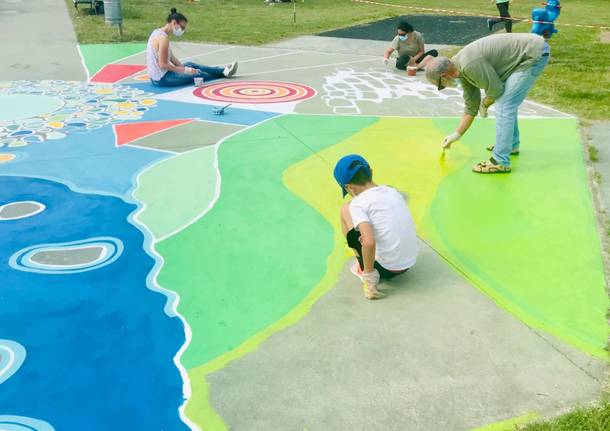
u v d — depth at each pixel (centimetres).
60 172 519
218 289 348
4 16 1434
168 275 362
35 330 309
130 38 1179
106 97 774
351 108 738
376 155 573
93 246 393
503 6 1269
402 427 249
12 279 353
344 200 470
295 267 373
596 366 285
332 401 263
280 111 720
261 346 299
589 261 383
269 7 1775
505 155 521
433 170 537
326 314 325
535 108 737
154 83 834
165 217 437
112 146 588
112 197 470
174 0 1833
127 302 334
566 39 1230
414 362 288
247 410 258
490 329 312
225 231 417
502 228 427
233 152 575
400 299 339
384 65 1005
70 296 338
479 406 260
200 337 306
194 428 248
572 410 256
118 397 265
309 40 1239
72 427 248
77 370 281
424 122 682
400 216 340
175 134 628
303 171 530
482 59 487
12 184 491
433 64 495
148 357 290
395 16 1645
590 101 766
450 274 366
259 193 481
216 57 1051
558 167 543
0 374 278
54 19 1401
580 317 324
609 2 2083
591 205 465
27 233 408
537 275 366
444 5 1953
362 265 349
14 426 248
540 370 282
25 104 733
